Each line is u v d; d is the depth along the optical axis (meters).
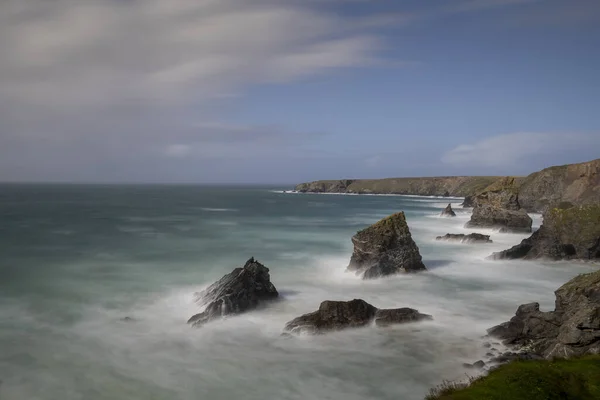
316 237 64.94
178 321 25.73
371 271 36.22
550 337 19.91
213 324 24.92
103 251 51.28
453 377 18.09
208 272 39.59
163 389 17.86
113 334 23.70
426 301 29.98
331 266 41.69
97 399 17.11
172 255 48.56
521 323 21.73
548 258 43.78
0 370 19.53
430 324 24.56
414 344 21.67
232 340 22.69
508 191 75.06
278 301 29.45
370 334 22.92
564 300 21.55
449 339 22.31
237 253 49.88
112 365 20.03
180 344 22.33
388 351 20.94
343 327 23.30
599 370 15.12
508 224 71.38
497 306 28.80
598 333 17.30
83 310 27.88
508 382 14.94
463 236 58.22
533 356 18.09
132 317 26.47
